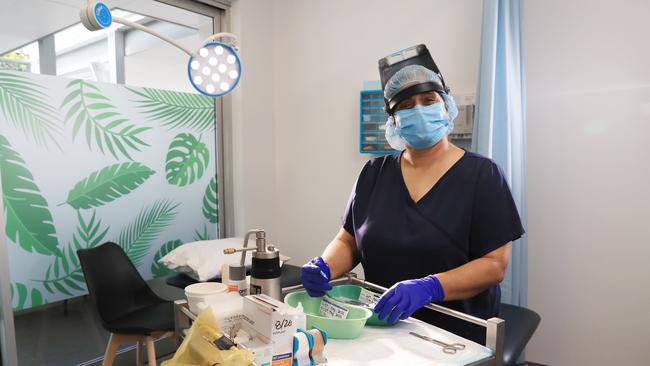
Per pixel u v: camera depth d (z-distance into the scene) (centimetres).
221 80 110
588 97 198
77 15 216
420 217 122
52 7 207
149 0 246
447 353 81
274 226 311
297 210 302
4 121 192
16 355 195
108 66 228
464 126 221
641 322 193
